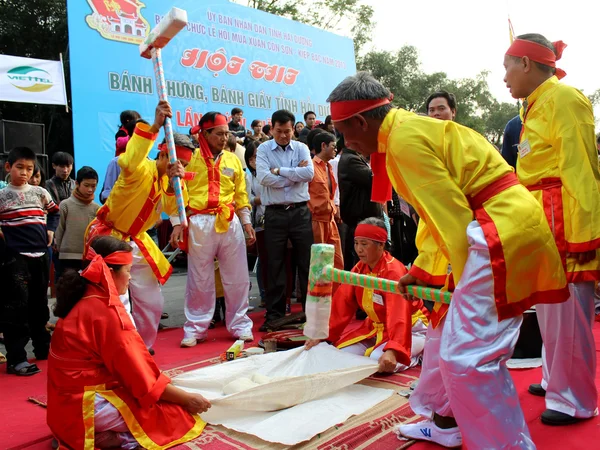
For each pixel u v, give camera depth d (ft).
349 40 47.37
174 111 33.73
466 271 6.78
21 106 49.55
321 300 9.56
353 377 10.75
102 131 30.50
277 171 16.74
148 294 13.57
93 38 30.35
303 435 8.75
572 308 8.83
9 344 13.26
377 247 12.27
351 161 17.20
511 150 12.98
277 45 40.78
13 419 10.32
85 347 8.48
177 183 12.83
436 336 8.38
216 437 9.02
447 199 6.82
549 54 9.25
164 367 13.25
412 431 8.74
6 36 50.42
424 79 94.53
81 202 15.34
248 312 20.54
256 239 20.08
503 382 6.72
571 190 8.60
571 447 8.19
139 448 8.70
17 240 13.48
